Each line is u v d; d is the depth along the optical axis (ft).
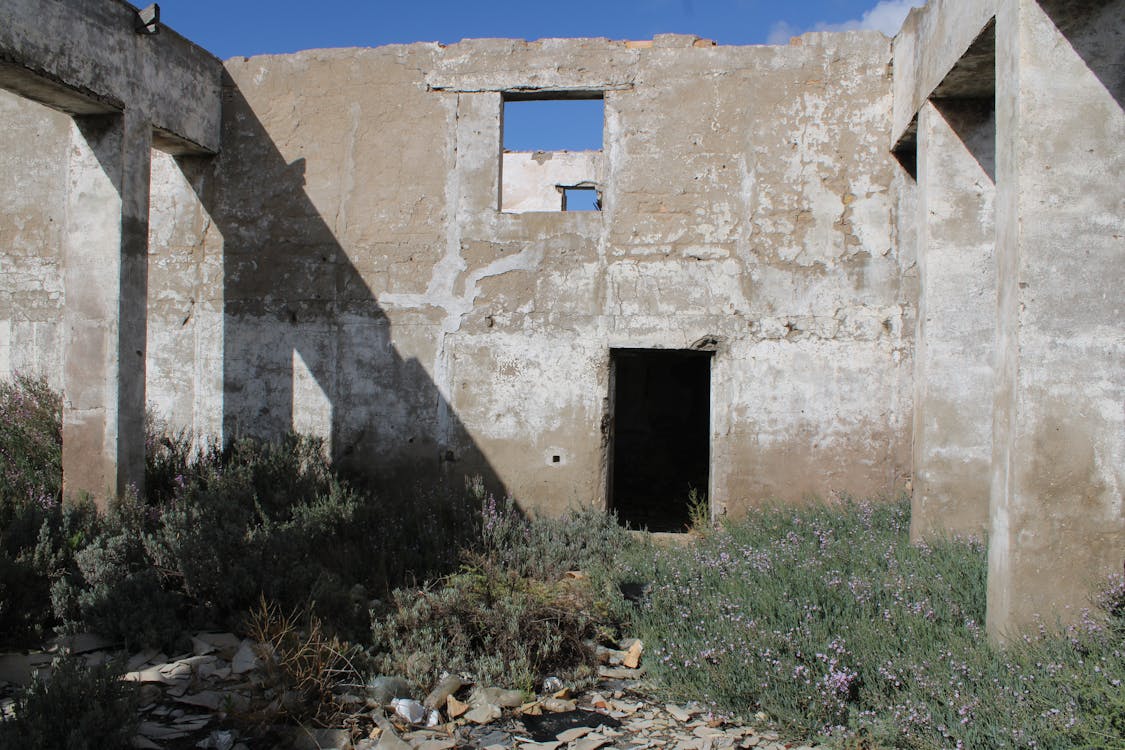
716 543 19.65
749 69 23.66
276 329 25.25
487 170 24.40
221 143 25.46
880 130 23.18
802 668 11.82
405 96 24.81
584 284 24.00
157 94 22.12
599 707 12.73
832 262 23.26
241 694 12.39
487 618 14.47
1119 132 12.82
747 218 23.54
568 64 24.27
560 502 23.99
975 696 10.75
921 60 19.77
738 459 23.44
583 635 14.87
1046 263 12.84
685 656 13.24
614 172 24.04
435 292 24.57
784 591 14.47
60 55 18.49
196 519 17.21
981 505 18.88
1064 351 12.79
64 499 20.45
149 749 10.96
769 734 11.56
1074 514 12.75
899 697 11.13
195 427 25.67
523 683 13.19
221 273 25.54
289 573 15.58
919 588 14.69
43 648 14.05
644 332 23.75
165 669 13.33
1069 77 12.89
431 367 24.54
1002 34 13.79
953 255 19.03
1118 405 12.70
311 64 25.18
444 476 24.45
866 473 23.08
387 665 13.41
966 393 18.97
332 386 24.95
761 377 23.40
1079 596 12.71
